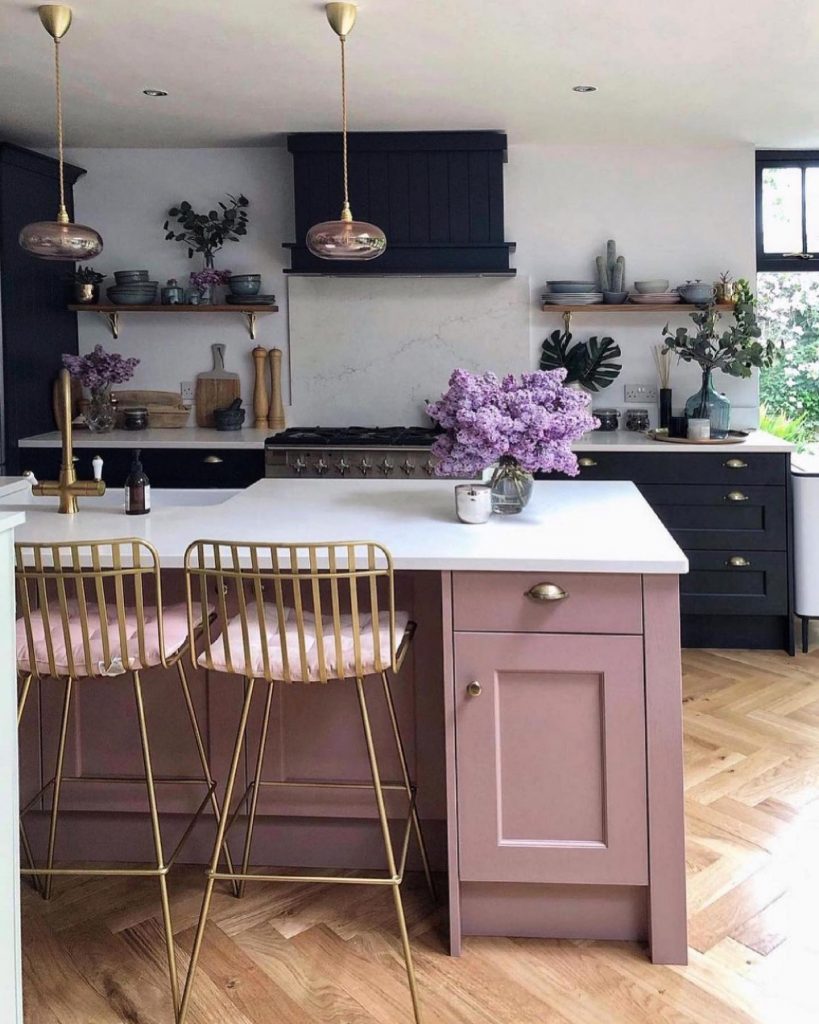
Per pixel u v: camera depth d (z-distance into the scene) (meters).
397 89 4.12
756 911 2.50
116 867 2.76
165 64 3.75
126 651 2.19
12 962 1.61
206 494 3.35
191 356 5.44
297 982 2.26
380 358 5.35
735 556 4.68
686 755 3.47
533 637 2.30
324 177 4.93
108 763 2.71
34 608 2.69
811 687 4.21
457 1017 2.13
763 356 4.93
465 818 2.35
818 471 4.61
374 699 2.62
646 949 2.37
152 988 2.25
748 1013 2.13
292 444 4.74
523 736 2.32
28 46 3.54
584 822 2.33
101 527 2.73
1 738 1.58
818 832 2.90
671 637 2.27
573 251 5.27
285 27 3.35
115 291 5.12
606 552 2.30
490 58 3.70
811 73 3.92
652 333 5.29
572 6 3.18
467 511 2.69
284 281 5.35
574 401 2.73
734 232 5.23
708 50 3.63
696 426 4.73
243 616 2.19
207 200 5.32
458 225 4.94
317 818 2.71
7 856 1.59
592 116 4.58
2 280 4.66
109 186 5.34
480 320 5.30
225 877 2.19
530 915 2.42
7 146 4.58
